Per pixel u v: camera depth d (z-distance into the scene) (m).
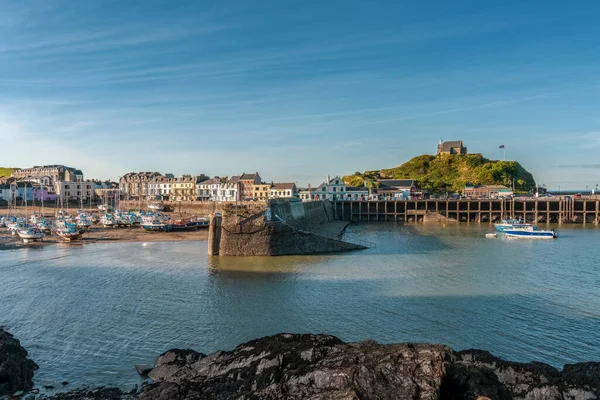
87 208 143.62
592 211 106.56
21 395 20.66
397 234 82.56
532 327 28.81
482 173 175.88
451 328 28.59
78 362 24.25
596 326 29.09
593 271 46.25
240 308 32.84
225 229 56.16
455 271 45.81
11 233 81.62
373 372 16.75
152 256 55.72
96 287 39.06
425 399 15.45
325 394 16.06
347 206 124.62
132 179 185.88
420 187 163.38
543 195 152.00
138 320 30.34
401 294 36.50
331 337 22.38
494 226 100.06
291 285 39.69
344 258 53.97
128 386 21.58
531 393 17.94
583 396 17.25
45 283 40.56
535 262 51.47
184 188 173.38
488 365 19.78
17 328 28.98
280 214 65.81
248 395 17.53
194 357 23.34
